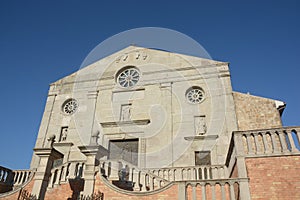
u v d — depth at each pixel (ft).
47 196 30.40
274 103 43.75
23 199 26.53
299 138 23.58
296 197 21.01
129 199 24.76
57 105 55.16
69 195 29.84
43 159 28.22
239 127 42.98
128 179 31.30
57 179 31.50
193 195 22.95
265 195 21.49
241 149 24.29
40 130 51.96
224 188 22.45
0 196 29.78
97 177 27.32
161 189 24.26
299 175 21.84
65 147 47.98
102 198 25.66
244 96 46.11
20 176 38.45
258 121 42.80
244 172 22.81
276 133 24.68
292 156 22.86
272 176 22.26
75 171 31.76
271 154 23.32
